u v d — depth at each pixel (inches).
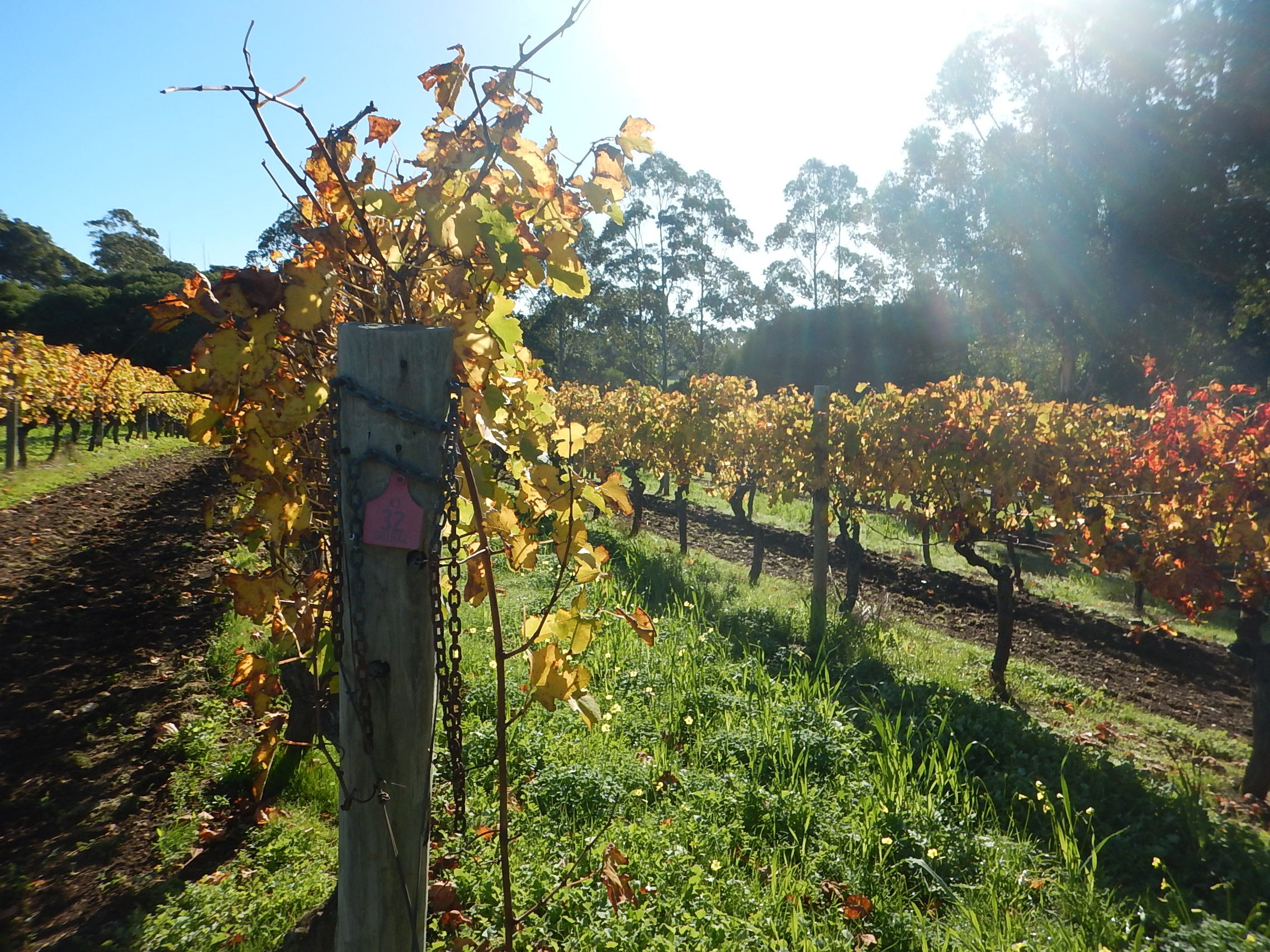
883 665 281.0
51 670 229.3
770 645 291.0
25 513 472.4
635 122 96.8
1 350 590.9
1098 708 277.4
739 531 617.9
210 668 231.5
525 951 115.6
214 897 130.1
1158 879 157.0
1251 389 249.9
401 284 87.6
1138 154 1032.8
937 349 1445.6
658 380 1915.6
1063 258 1117.1
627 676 225.6
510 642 244.4
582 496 99.0
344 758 77.0
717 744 188.5
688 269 1814.7
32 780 169.5
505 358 95.1
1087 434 299.7
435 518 74.3
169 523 479.5
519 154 88.8
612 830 146.9
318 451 96.8
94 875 140.2
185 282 87.3
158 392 85.7
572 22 86.4
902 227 1334.9
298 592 100.0
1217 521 224.7
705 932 120.5
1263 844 169.3
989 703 243.1
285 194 88.4
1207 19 971.3
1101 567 265.0
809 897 135.9
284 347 90.7
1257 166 955.3
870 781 176.4
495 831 145.8
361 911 77.5
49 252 2647.6
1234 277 987.9
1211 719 281.7
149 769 175.6
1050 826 173.8
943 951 123.1
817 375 1558.8
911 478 323.9
